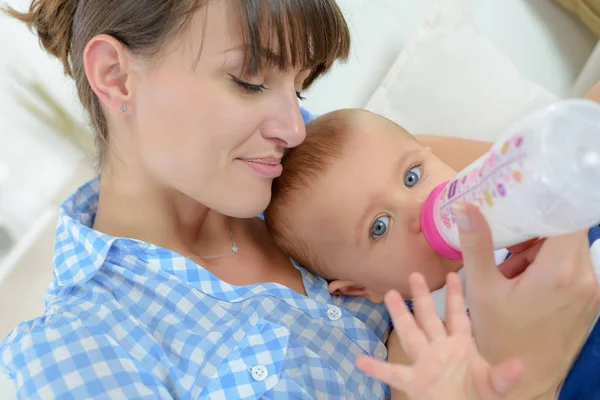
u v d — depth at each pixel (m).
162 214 0.97
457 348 0.56
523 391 0.67
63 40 0.91
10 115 1.38
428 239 0.81
